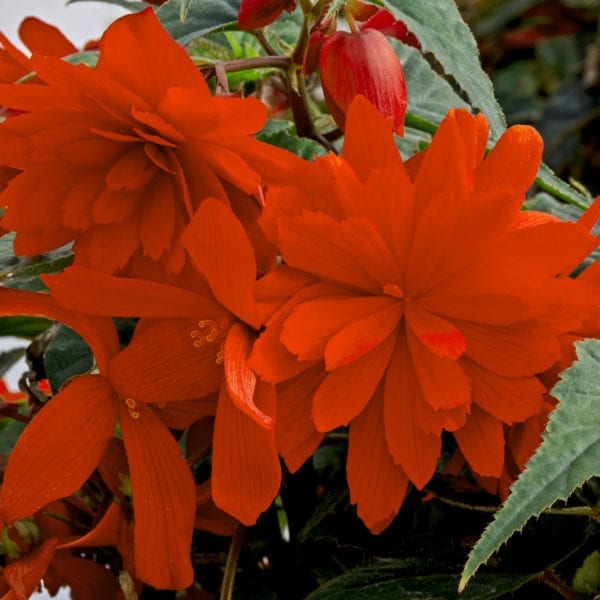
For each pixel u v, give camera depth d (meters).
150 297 0.45
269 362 0.44
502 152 0.46
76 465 0.46
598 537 0.49
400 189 0.44
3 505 0.45
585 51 1.06
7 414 0.53
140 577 0.46
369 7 0.50
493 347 0.45
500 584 0.47
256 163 0.44
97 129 0.45
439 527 0.50
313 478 0.52
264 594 0.52
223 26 0.52
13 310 0.46
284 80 0.53
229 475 0.45
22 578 0.48
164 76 0.43
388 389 0.45
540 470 0.42
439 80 0.57
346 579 0.48
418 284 0.45
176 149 0.45
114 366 0.46
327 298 0.45
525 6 1.03
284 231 0.44
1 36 0.47
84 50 0.55
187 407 0.47
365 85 0.48
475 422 0.45
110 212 0.45
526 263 0.45
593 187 0.95
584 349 0.43
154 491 0.46
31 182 0.45
